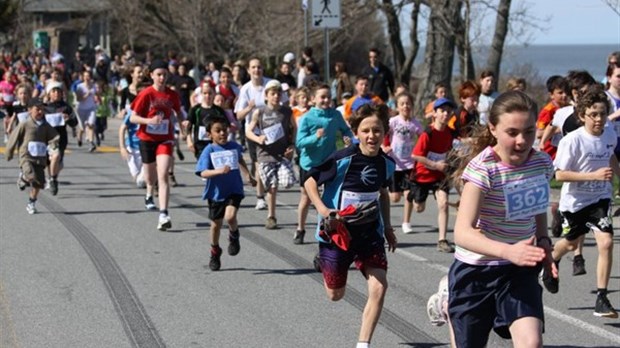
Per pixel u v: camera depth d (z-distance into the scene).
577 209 21.70
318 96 28.50
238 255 28.12
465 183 13.85
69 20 168.88
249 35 110.38
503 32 69.88
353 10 75.56
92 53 138.50
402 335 19.92
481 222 13.99
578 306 22.30
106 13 139.50
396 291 23.75
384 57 126.44
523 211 13.89
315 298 23.05
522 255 12.73
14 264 26.70
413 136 31.39
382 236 18.36
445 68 70.94
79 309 22.00
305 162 29.12
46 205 37.84
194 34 110.62
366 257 18.14
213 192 25.78
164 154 32.56
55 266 26.48
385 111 18.88
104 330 20.33
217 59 115.94
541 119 28.66
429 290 23.86
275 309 22.03
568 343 19.38
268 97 32.19
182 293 23.52
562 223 22.45
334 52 121.56
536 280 14.02
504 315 13.84
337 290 18.52
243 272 25.88
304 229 30.00
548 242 14.20
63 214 35.62
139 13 122.69
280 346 19.19
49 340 19.61
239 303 22.58
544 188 13.95
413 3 74.69
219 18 112.19
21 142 35.47
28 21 161.50
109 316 21.42
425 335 19.91
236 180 25.91
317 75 53.38
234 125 37.41
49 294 23.38
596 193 21.53
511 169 13.77
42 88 68.81
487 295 14.02
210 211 25.91
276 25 107.00
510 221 13.93
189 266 26.56
